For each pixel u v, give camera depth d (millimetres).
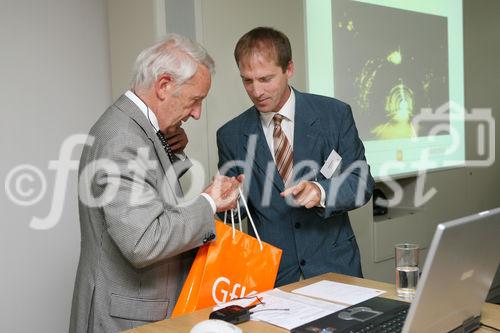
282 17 2756
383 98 3426
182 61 1441
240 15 2582
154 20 2299
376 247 3303
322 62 2992
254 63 1738
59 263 2633
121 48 2600
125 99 1490
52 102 2578
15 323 2504
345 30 3145
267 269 1544
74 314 1550
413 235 3602
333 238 1939
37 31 2521
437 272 991
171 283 1546
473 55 4281
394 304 1340
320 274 1881
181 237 1382
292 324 1232
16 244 2496
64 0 2604
